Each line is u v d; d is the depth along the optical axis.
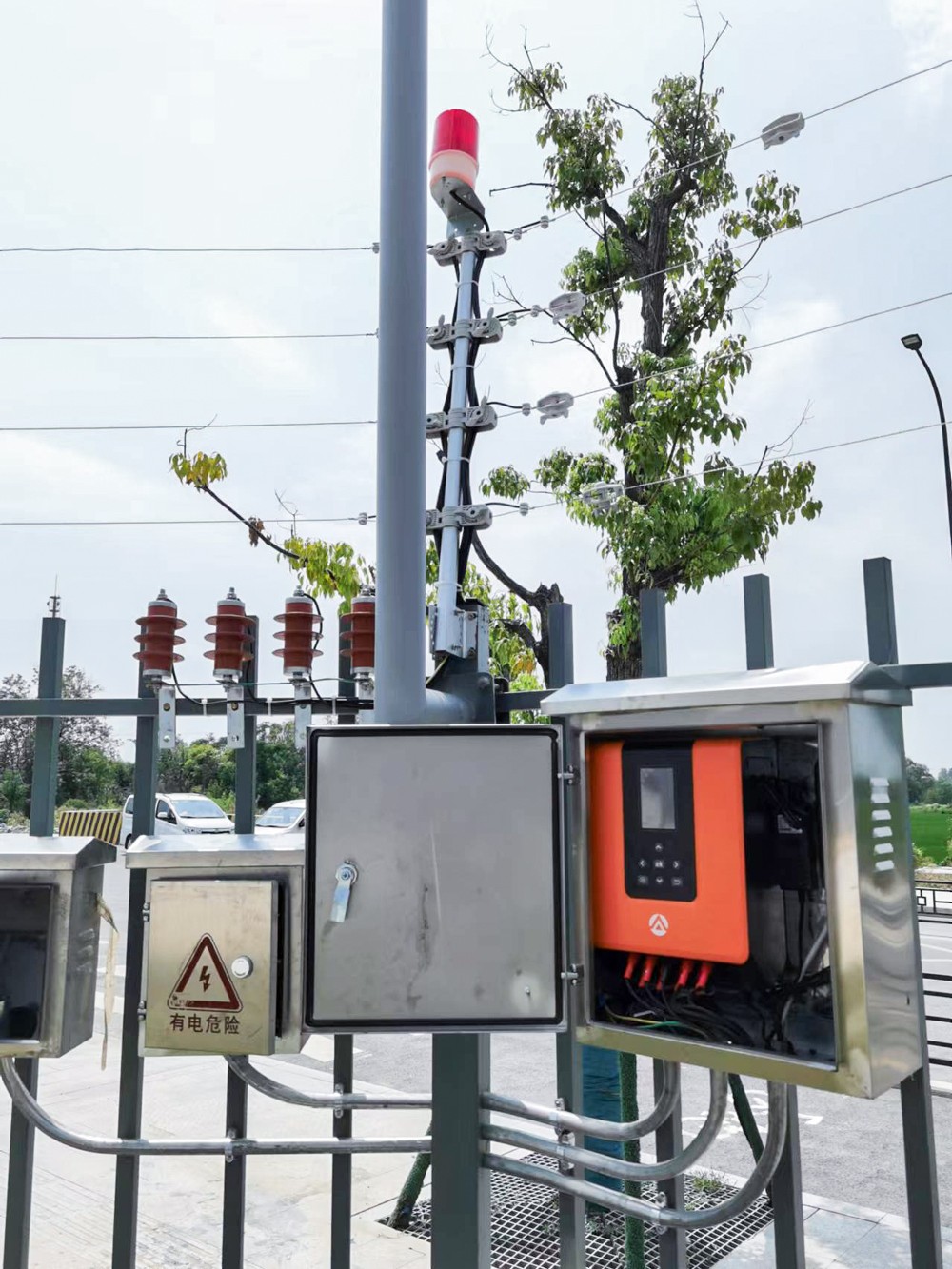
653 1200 3.39
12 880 2.10
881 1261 3.10
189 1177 3.85
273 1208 3.54
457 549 2.30
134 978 2.30
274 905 1.98
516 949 1.82
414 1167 3.33
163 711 2.33
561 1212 2.11
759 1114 4.84
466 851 1.84
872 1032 1.47
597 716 1.78
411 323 2.08
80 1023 2.17
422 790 1.85
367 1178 3.86
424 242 2.11
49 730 2.39
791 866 1.58
